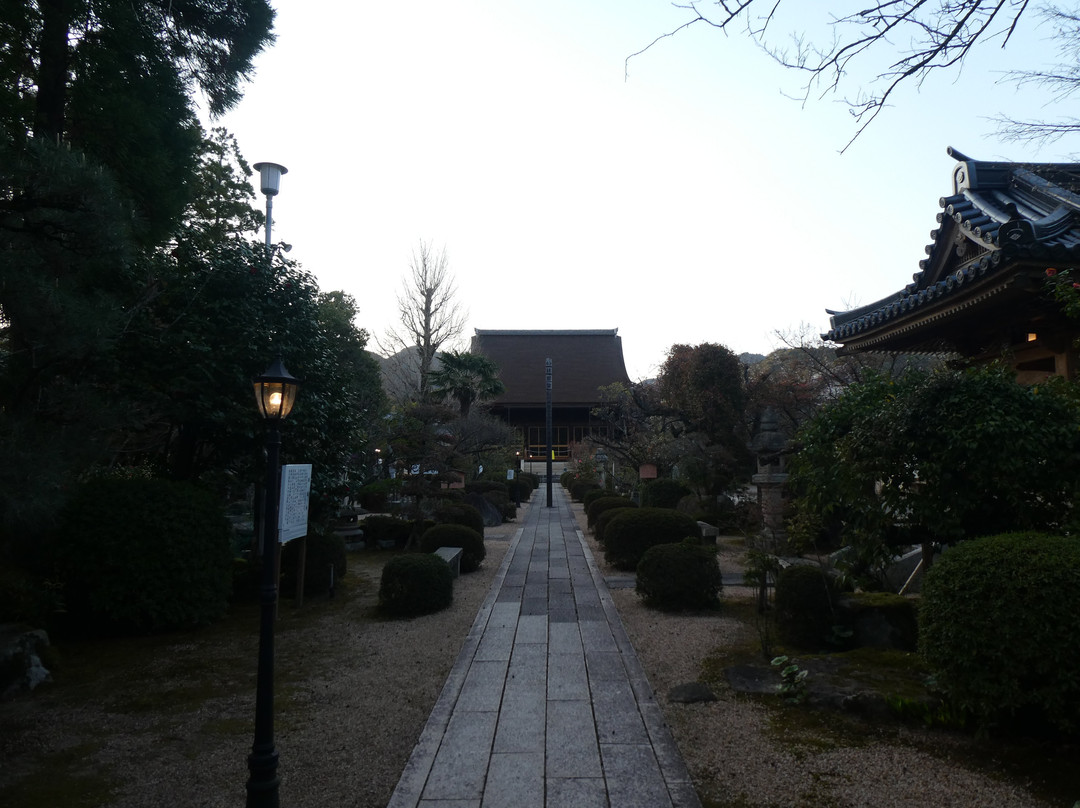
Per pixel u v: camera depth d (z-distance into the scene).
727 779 3.60
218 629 7.19
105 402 5.47
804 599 5.88
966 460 4.86
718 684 5.11
